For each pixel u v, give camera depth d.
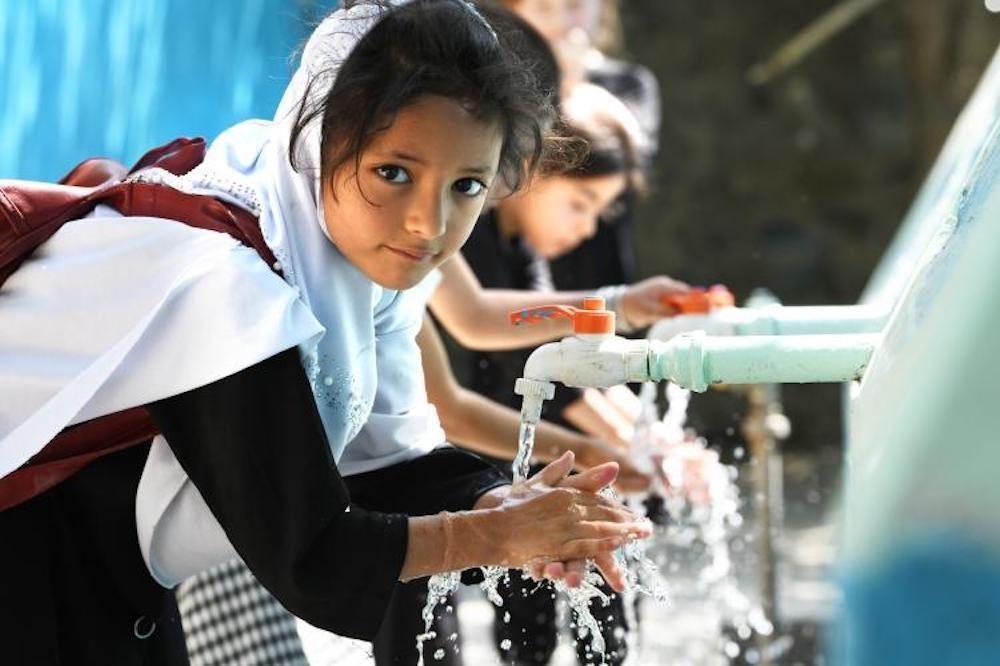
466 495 2.92
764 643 4.57
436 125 2.43
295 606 2.49
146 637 2.77
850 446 2.47
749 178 10.77
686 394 4.16
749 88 10.91
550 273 4.61
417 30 2.46
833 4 10.94
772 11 10.98
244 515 2.49
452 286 3.75
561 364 2.71
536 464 3.94
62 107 5.16
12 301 2.57
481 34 2.52
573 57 5.09
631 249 4.74
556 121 2.93
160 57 5.36
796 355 2.62
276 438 2.48
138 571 2.70
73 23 5.17
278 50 5.47
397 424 2.97
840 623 2.28
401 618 3.59
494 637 4.31
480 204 2.55
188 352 2.47
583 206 4.39
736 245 10.68
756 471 4.58
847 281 10.60
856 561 2.10
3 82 5.02
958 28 10.37
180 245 2.53
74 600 2.66
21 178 5.08
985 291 2.01
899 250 3.87
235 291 2.47
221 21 5.46
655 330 3.33
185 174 2.81
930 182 4.15
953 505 1.93
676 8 10.97
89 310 2.53
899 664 1.97
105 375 2.46
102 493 2.65
